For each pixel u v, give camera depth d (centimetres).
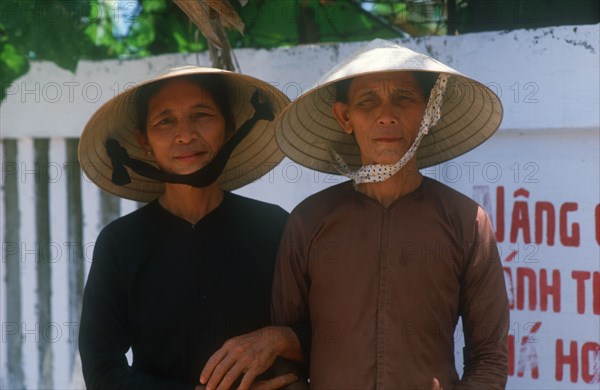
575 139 327
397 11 423
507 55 334
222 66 347
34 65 401
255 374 247
